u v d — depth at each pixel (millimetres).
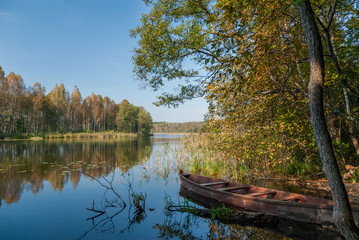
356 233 2705
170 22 6598
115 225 4809
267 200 5094
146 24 6742
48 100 49688
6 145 25500
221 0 3564
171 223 4914
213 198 6293
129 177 9578
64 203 6285
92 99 68625
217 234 4371
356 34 6301
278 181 8258
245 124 6980
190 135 20078
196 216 5320
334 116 7305
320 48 2898
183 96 6895
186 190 7531
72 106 59531
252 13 3760
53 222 4977
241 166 9539
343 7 5887
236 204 5656
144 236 4305
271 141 7598
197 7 6398
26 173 10273
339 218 2783
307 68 7109
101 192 7375
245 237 4199
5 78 40500
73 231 4527
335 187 2809
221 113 6418
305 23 2961
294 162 9203
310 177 8359
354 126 7422
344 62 6223
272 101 6062
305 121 6887
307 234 4227
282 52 4812
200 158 12320
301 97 6156
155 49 6309
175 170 11016
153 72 6809
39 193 7230
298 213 4676
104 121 70438
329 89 6246
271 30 4707
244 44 4070
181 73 7023
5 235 4328
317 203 4934
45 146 24562
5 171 10750
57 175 9867
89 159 14922
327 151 2832
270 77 5922
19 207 5934
